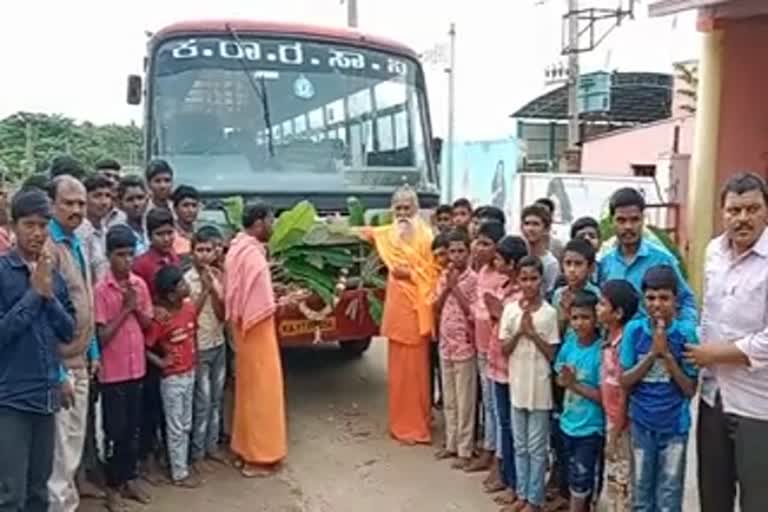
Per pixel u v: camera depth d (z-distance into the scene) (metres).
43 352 3.82
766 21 9.23
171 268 5.07
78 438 4.45
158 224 5.15
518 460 4.78
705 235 9.39
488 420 5.36
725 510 3.87
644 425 4.00
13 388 3.75
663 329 3.90
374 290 6.36
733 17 9.04
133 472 5.02
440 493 5.18
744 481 3.62
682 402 3.96
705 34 9.30
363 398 7.13
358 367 8.08
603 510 4.65
